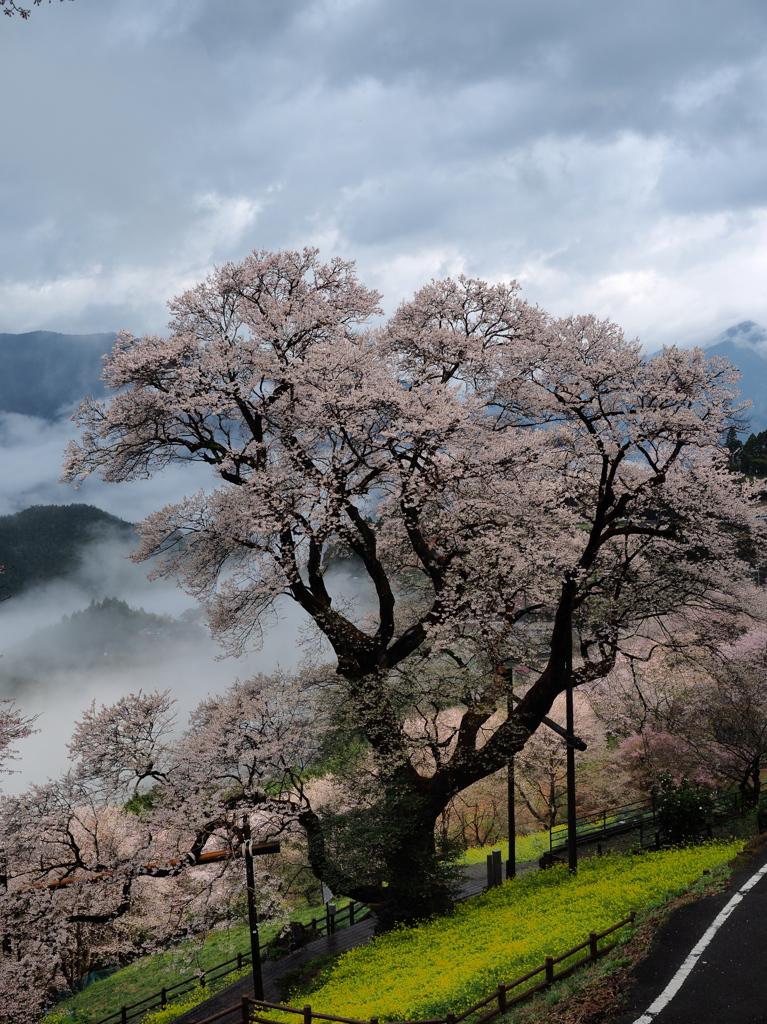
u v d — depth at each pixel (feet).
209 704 71.72
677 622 91.56
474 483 72.90
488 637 71.20
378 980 49.96
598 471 79.66
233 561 72.54
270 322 74.38
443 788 70.69
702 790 78.59
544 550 68.59
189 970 86.94
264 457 71.61
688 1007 31.81
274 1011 53.62
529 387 75.36
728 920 40.37
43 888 62.03
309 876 105.09
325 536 66.59
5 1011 61.77
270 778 68.54
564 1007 34.19
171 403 67.05
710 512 76.69
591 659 85.97
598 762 118.01
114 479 75.36
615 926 40.50
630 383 66.69
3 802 62.59
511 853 83.71
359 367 69.36
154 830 64.23
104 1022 79.51
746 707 86.69
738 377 64.90
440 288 79.25
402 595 89.81
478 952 48.83
